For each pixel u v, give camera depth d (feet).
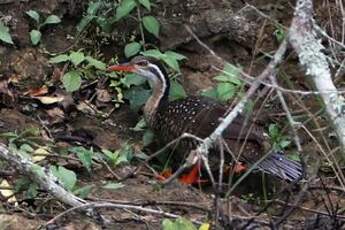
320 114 33.78
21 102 40.78
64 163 36.65
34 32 42.47
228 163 38.55
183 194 35.68
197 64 43.96
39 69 42.01
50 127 40.11
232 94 40.29
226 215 30.91
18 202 32.78
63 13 43.91
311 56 27.09
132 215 32.89
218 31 44.47
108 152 37.58
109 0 43.83
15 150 33.71
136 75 41.81
